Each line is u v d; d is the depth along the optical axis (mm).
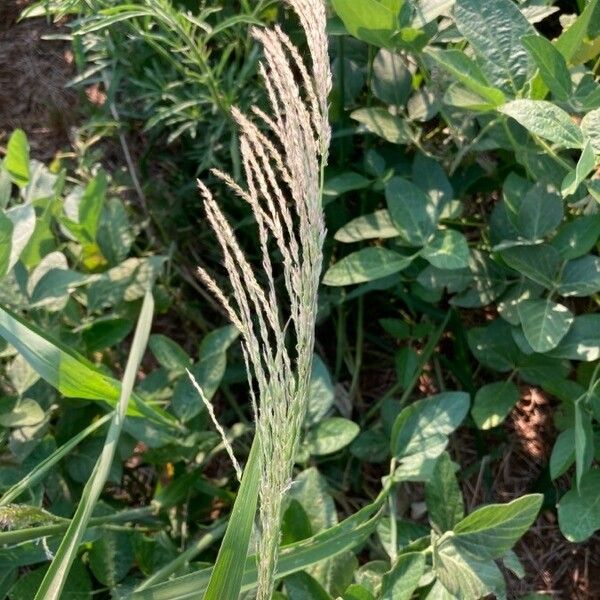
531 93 572
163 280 812
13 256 573
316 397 627
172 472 695
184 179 842
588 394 593
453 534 536
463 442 769
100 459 481
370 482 750
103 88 972
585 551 716
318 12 355
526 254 613
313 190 344
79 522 460
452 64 561
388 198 638
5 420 596
